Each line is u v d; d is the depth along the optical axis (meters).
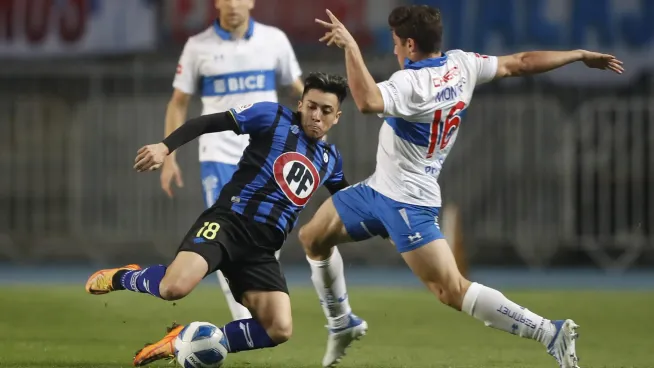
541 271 50.75
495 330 31.16
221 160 27.95
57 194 50.50
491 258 52.44
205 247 20.05
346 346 23.38
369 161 48.53
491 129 48.91
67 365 23.30
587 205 49.09
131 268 21.23
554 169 48.94
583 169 49.00
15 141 50.41
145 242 50.22
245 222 20.48
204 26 51.06
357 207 22.02
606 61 22.06
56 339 28.17
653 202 48.94
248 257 20.67
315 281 23.08
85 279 46.44
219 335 20.50
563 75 51.44
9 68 51.38
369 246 51.31
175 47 51.31
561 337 20.39
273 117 20.75
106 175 49.94
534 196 49.00
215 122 20.31
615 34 50.59
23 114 50.31
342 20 50.81
